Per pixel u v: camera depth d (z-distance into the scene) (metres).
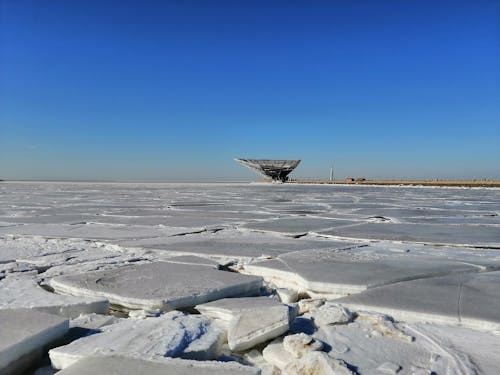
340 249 5.00
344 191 26.98
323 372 1.78
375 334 2.25
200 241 5.52
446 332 2.30
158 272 3.52
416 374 1.80
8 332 1.97
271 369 1.94
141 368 1.71
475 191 26.72
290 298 3.20
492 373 1.83
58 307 2.60
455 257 4.52
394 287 3.18
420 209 11.52
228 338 2.13
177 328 2.17
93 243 5.49
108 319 2.43
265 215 9.45
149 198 17.14
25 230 6.62
